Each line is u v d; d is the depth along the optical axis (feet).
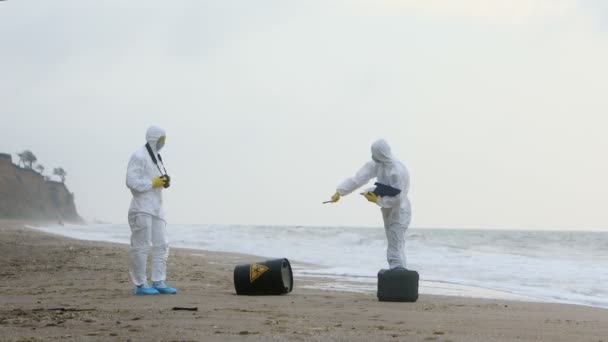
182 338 21.74
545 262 73.15
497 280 54.90
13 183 358.43
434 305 34.88
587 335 24.34
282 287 38.96
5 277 48.16
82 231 186.39
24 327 24.29
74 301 33.86
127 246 90.43
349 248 97.86
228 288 43.39
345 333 23.18
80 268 54.24
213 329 23.88
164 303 33.09
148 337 21.95
